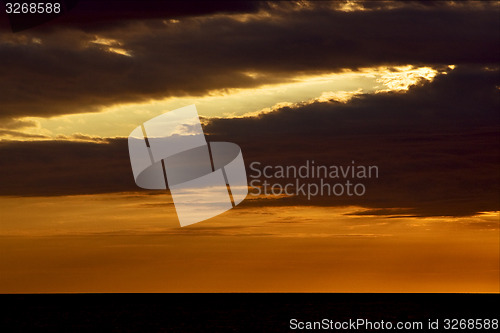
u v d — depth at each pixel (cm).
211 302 4853
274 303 4800
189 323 3459
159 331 3192
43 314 3856
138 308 4306
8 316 3731
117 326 3319
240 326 3391
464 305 4425
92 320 3559
